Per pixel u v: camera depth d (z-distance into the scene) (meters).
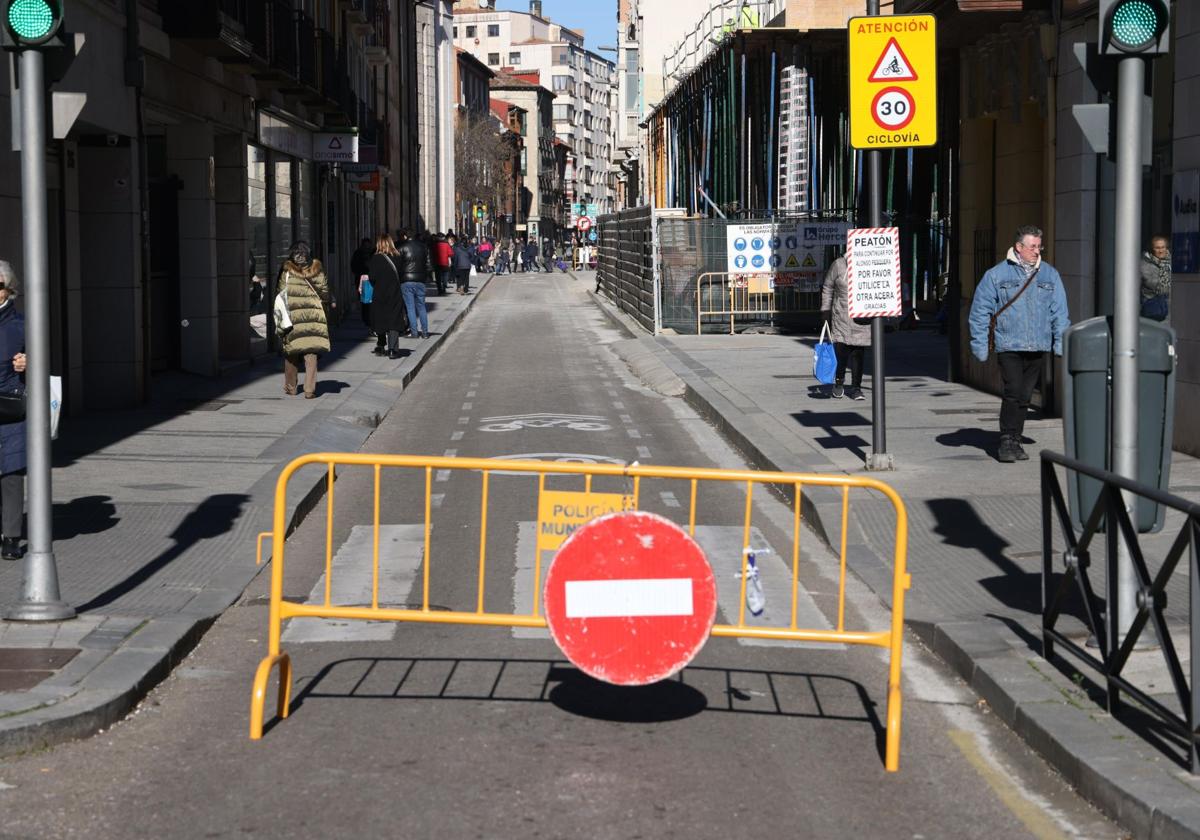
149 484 12.06
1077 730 5.83
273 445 14.64
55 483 12.09
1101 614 6.50
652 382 21.98
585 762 5.78
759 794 5.45
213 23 19.58
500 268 86.44
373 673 7.07
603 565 6.00
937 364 22.95
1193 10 12.19
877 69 12.14
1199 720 5.23
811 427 15.58
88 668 6.72
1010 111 18.05
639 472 6.44
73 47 7.32
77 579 8.69
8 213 14.23
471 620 6.50
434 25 80.88
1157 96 13.15
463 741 6.03
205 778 5.58
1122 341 6.71
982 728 6.32
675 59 44.19
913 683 7.03
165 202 21.83
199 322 22.03
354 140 32.25
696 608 6.02
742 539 10.59
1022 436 14.42
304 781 5.55
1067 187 15.80
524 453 15.17
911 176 30.81
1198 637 5.22
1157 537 9.25
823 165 32.09
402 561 9.76
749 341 28.14
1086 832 5.11
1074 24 15.50
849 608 8.44
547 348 29.94
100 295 17.98
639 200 59.88
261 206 26.47
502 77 162.62
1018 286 12.76
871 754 5.95
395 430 17.31
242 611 8.34
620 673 6.00
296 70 26.06
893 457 13.27
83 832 5.03
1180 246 12.59
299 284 19.20
